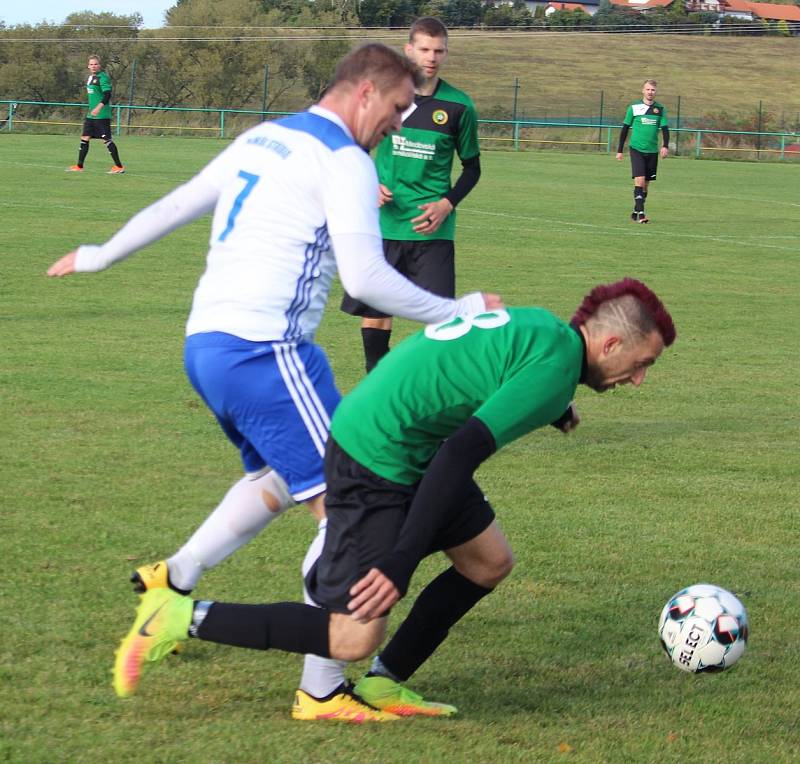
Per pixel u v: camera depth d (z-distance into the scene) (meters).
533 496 9.52
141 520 8.30
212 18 88.56
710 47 135.12
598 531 8.69
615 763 5.20
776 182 48.09
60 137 57.53
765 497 9.77
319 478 5.75
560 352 5.03
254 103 80.25
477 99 104.06
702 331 17.31
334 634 5.26
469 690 6.02
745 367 15.09
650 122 30.89
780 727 5.70
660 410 12.80
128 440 10.42
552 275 21.56
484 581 5.70
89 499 8.73
